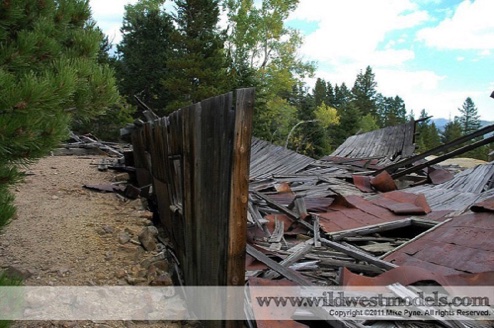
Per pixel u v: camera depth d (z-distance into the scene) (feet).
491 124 20.81
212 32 78.89
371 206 16.34
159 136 13.98
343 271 8.80
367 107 193.67
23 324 8.01
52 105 6.14
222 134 7.30
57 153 35.55
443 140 186.50
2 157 6.22
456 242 10.33
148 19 87.30
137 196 18.76
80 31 8.98
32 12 7.76
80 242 12.92
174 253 12.16
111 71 8.35
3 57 6.65
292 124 103.24
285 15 104.47
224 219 7.17
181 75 71.92
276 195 20.11
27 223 14.38
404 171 23.48
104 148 38.91
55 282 10.02
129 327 8.43
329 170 28.63
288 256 11.20
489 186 16.39
